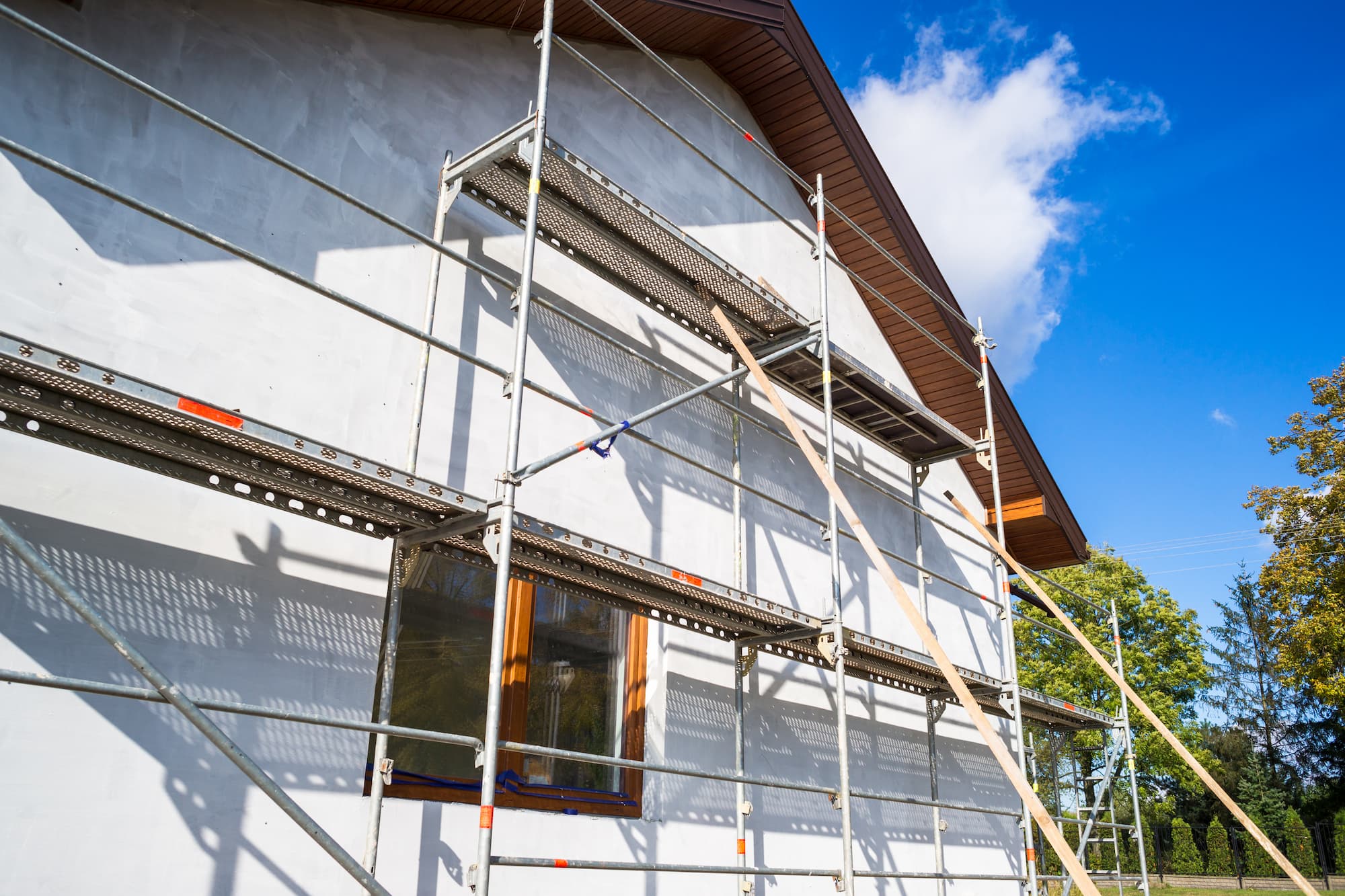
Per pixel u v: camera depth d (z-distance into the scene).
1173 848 25.20
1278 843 28.78
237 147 4.40
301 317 4.43
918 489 9.09
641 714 5.62
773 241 8.06
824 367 6.38
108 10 4.09
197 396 3.97
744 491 6.80
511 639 5.03
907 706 7.96
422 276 5.00
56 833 3.23
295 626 4.04
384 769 4.04
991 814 8.72
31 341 2.79
